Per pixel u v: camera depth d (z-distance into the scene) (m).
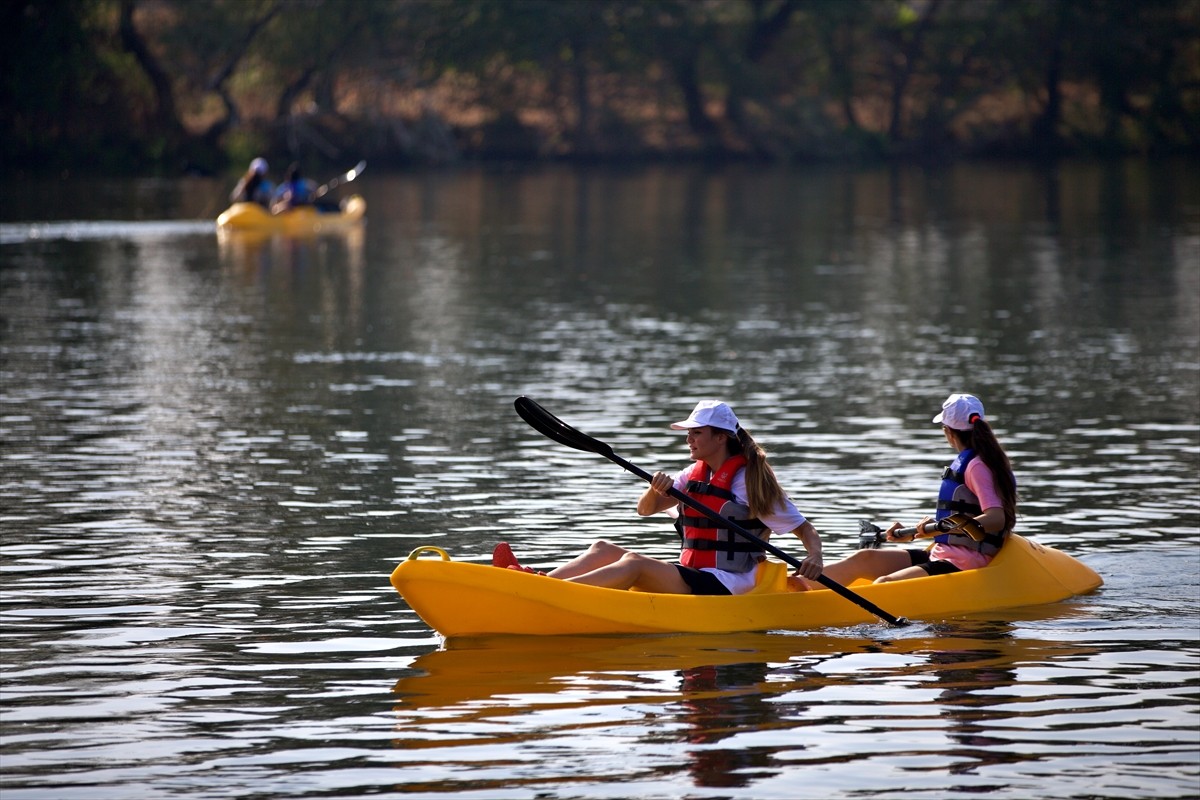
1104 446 45.00
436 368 60.41
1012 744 21.61
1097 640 27.02
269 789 20.00
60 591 29.67
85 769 20.69
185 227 135.00
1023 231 134.25
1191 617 28.50
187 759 21.05
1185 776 20.41
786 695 23.88
